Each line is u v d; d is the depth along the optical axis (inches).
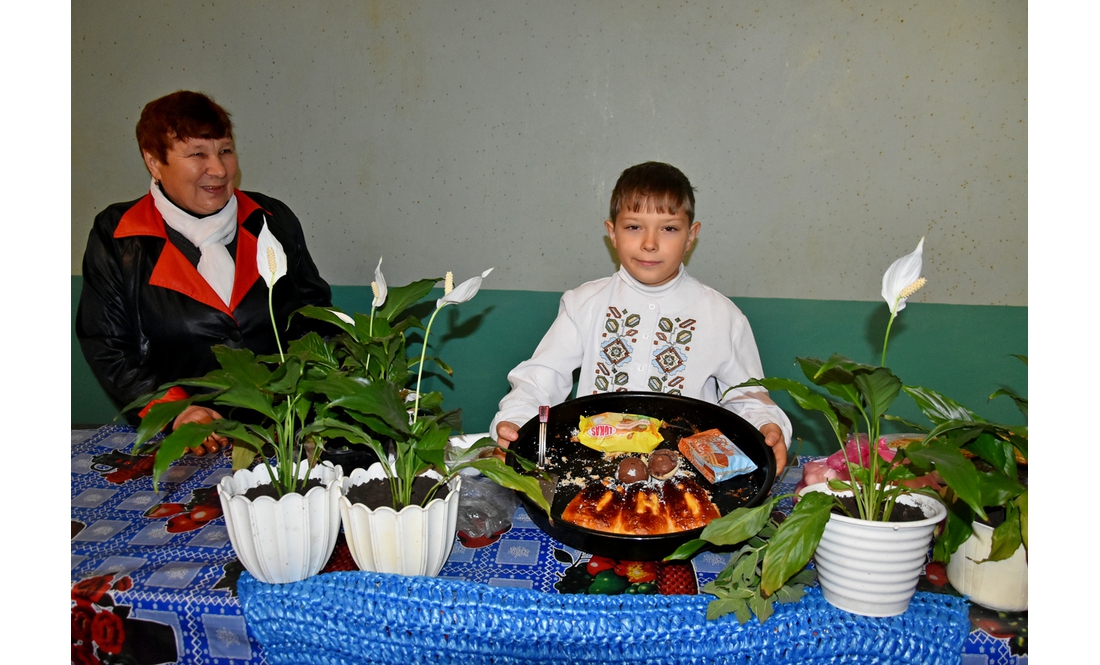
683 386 57.6
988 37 70.6
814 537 29.0
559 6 76.1
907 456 29.3
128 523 40.5
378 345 38.0
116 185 85.5
